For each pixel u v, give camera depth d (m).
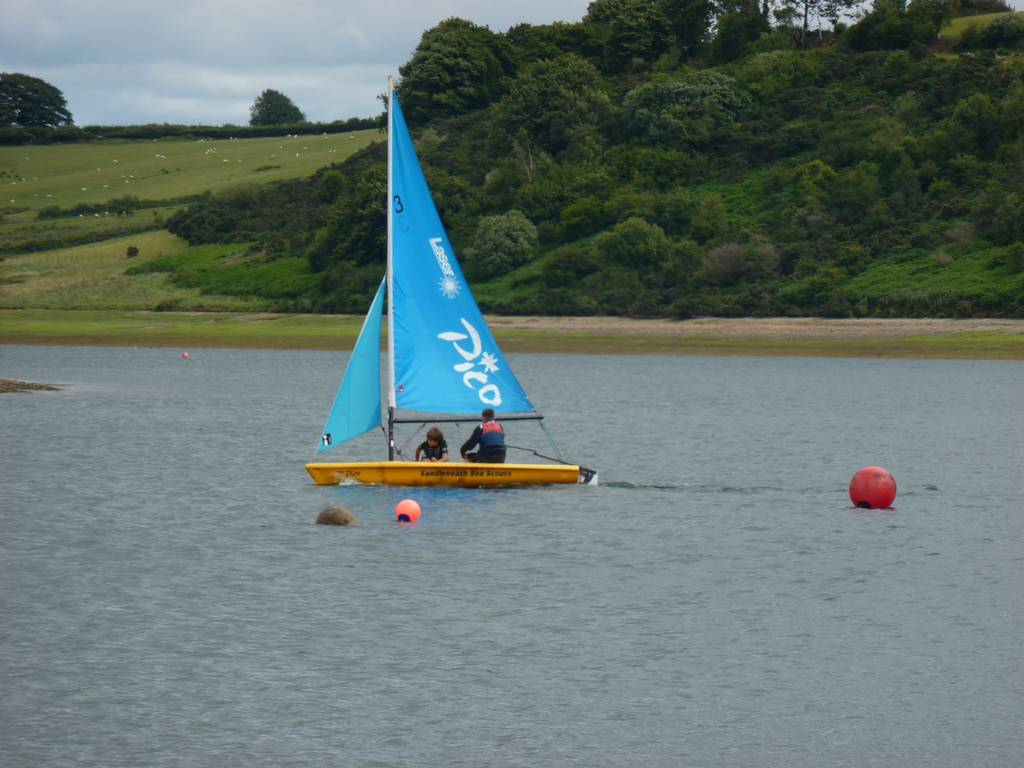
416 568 64.12
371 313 84.50
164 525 75.62
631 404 161.62
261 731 42.62
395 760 40.53
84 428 130.62
